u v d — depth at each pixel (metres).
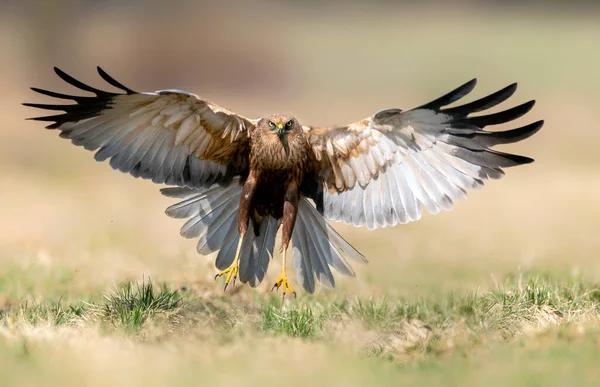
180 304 12.12
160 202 26.83
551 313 11.73
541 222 24.12
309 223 12.59
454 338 11.27
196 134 11.91
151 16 60.97
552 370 9.47
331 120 44.53
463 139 11.98
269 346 10.76
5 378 9.09
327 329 11.55
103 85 55.62
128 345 10.55
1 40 55.88
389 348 11.03
